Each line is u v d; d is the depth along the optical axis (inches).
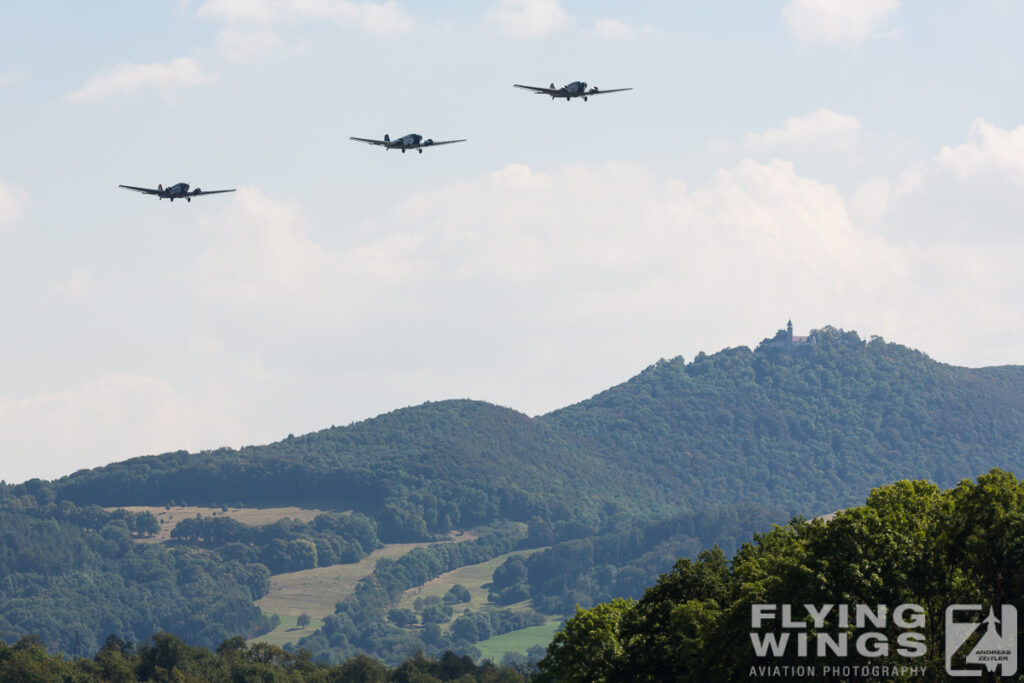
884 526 6501.0
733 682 6722.4
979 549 6702.8
